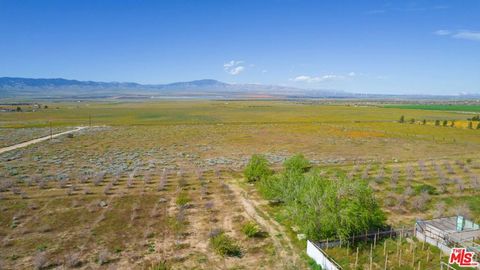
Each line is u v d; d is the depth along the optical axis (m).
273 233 31.94
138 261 26.73
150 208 38.16
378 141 90.69
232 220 35.16
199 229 32.88
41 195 42.25
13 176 51.75
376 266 25.81
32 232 31.50
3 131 107.88
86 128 118.31
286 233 31.89
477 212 37.97
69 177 51.16
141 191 44.56
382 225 32.22
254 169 49.25
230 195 43.19
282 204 39.56
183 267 25.89
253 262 26.77
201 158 68.75
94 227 32.81
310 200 30.00
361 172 56.06
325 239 28.59
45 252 27.78
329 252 27.61
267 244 29.75
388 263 26.20
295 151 76.94
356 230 28.83
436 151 77.31
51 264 25.97
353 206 28.61
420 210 38.09
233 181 49.94
